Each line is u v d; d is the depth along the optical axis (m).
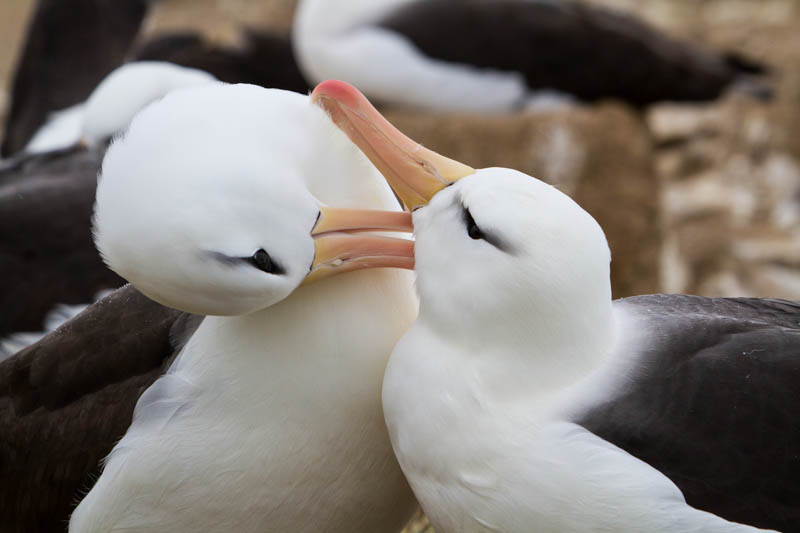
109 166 7.21
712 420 7.34
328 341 8.09
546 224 7.32
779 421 7.30
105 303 9.23
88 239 13.91
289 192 7.33
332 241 7.66
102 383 8.88
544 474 7.26
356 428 8.27
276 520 8.51
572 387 7.52
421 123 19.88
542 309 7.37
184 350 8.36
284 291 7.45
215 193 7.08
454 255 7.56
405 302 8.45
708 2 30.33
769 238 25.06
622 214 20.38
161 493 8.37
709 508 7.23
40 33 20.59
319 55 19.91
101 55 20.67
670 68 20.86
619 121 20.42
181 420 8.23
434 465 7.62
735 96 23.02
